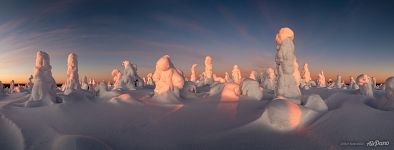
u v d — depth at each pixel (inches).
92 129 532.4
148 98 800.9
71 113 605.9
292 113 496.4
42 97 688.4
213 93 871.7
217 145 453.7
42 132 511.2
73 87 1042.1
